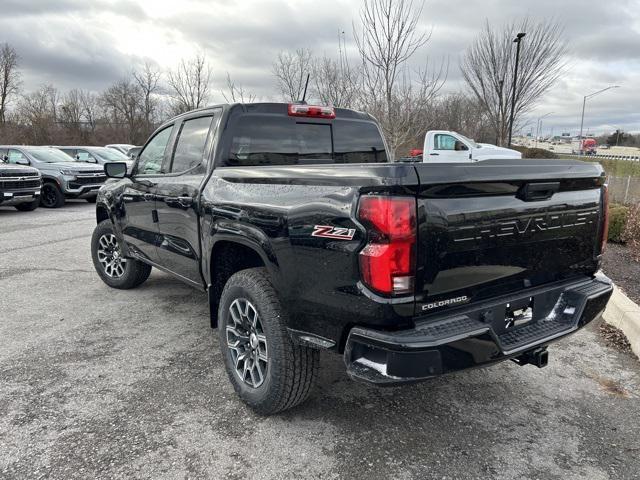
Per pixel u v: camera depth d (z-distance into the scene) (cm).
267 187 274
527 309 261
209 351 383
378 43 1041
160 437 270
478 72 1750
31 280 587
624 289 511
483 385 332
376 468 245
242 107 352
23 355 374
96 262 555
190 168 371
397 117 1083
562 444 266
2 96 4816
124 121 4453
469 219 222
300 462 249
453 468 246
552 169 255
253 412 295
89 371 348
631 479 238
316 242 232
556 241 267
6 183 1146
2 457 251
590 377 344
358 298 215
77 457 252
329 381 337
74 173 1358
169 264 412
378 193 206
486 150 1340
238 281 288
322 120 391
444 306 225
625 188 1298
